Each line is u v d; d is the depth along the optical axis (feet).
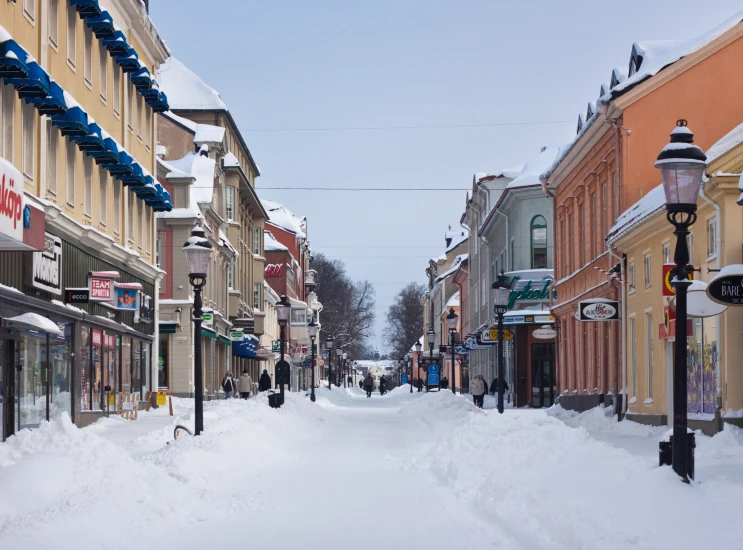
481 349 237.25
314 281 409.08
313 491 46.09
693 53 101.65
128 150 123.03
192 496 41.75
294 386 336.29
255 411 84.79
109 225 113.70
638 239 97.14
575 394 134.21
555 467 43.88
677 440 37.96
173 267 171.01
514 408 170.71
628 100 103.30
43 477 36.83
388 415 140.26
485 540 32.14
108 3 112.37
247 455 58.90
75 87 98.68
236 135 231.71
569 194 138.10
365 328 453.17
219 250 197.57
